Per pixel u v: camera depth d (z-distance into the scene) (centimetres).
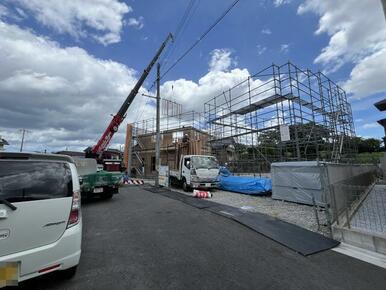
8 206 255
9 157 294
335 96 1650
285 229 532
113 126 1602
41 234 269
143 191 1320
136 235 505
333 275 322
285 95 1232
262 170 1499
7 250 249
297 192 857
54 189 292
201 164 1277
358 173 999
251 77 1427
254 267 348
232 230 542
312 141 1271
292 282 303
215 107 1819
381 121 1389
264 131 1410
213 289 286
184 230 543
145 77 1684
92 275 321
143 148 2641
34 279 306
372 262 363
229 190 1244
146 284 298
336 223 496
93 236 498
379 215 577
